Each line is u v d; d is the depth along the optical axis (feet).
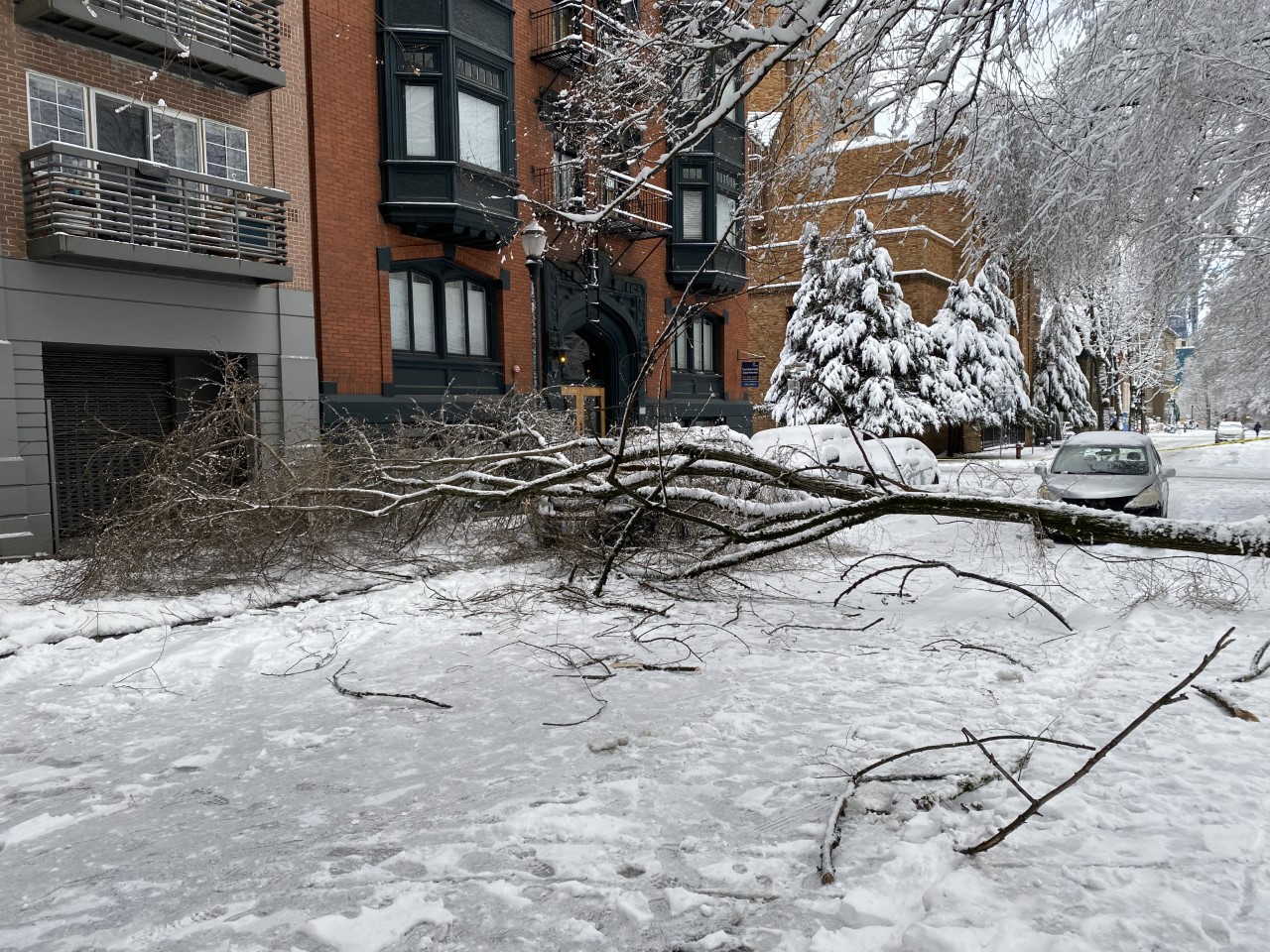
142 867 11.52
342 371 54.24
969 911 9.32
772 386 109.29
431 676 20.80
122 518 32.30
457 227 58.13
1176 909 9.20
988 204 37.73
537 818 12.23
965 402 113.19
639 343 77.46
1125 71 32.63
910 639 23.13
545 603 29.01
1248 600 26.61
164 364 49.29
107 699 19.65
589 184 60.13
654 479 28.63
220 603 29.22
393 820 12.67
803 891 10.11
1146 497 43.11
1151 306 40.57
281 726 17.52
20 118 41.01
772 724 16.29
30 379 41.01
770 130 33.27
